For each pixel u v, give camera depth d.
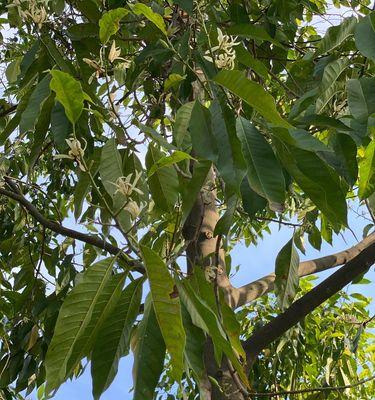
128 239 1.46
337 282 2.58
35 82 2.32
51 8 2.49
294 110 1.70
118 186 1.51
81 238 2.13
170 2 2.24
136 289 1.43
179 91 2.20
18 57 3.17
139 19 2.57
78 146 1.52
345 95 1.99
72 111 1.46
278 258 2.61
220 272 2.54
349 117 1.68
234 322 1.81
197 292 1.69
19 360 3.20
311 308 2.59
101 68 1.75
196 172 1.66
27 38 3.75
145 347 1.38
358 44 1.63
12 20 2.35
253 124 1.65
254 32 1.80
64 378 1.34
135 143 1.94
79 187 2.01
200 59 1.75
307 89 2.37
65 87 1.42
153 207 2.02
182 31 2.37
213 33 2.03
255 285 2.86
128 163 2.06
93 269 1.41
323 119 1.61
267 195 1.44
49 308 3.07
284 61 2.84
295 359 4.11
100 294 1.40
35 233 3.95
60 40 2.50
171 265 1.77
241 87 1.41
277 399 3.93
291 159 1.52
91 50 2.31
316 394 3.63
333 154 1.69
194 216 2.69
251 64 1.75
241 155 1.43
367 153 1.67
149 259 1.32
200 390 1.50
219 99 1.52
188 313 1.54
